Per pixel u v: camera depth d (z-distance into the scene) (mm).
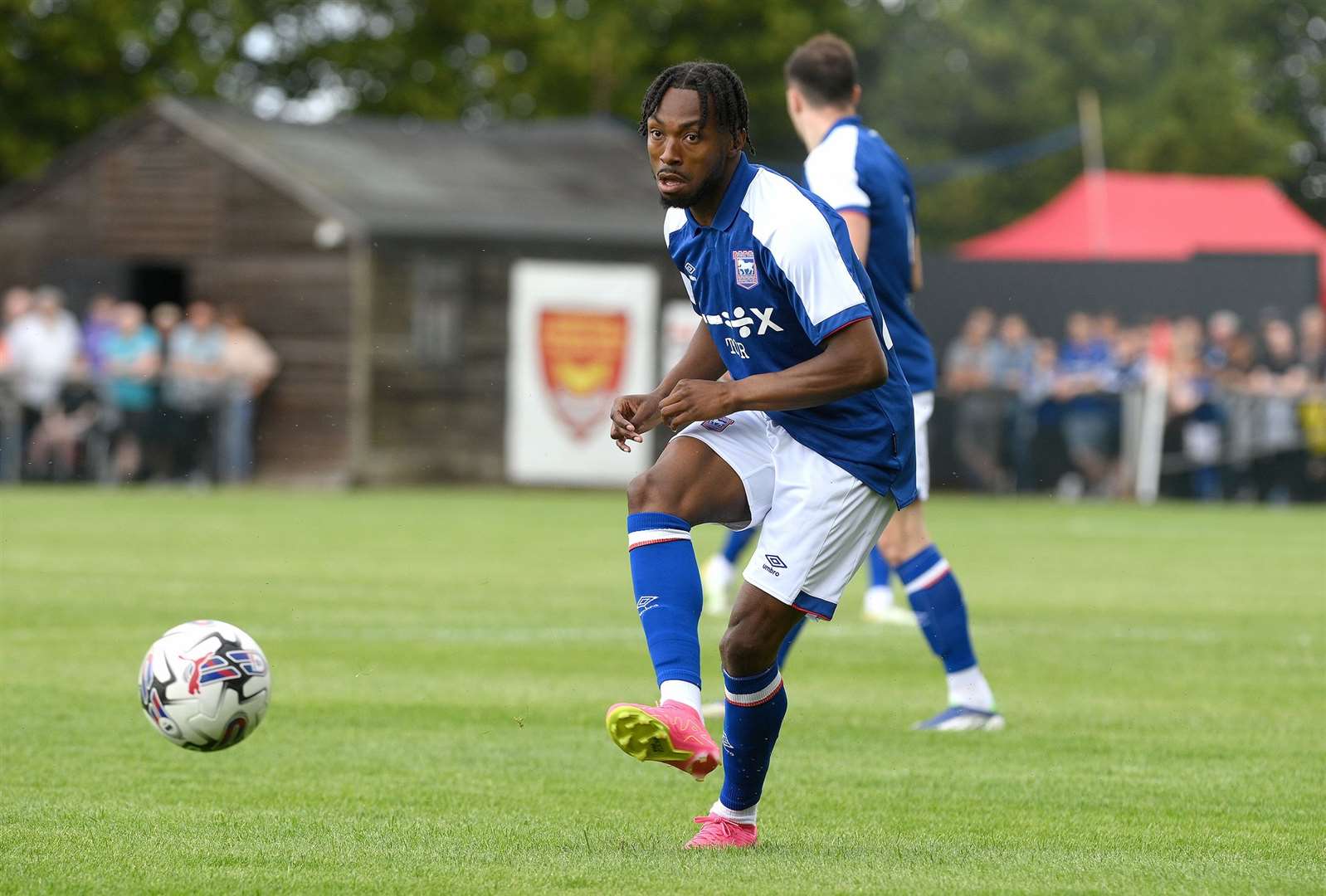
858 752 22656
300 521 62406
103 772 20375
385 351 90688
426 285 91438
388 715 24750
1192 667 30891
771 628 16594
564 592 41094
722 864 15953
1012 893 14922
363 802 18891
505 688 27266
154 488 80375
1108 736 23969
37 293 97625
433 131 103125
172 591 39688
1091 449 85625
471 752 22094
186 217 94562
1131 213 110438
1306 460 84250
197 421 82188
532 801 19156
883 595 37156
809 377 16078
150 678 18469
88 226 96938
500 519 65750
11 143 124688
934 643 24688
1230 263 91188
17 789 19359
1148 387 85125
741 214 16406
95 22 124375
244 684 18469
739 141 16469
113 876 15375
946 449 87062
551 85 143500
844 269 16156
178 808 18438
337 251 90625
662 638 16234
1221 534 63562
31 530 55594
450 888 14961
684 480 16781
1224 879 15586
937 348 95188
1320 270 90500
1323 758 22328
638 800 19297
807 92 25688
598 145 105625
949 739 23656
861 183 24359
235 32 132125
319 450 91062
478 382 92375
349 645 31859
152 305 106438
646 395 17453
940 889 15000
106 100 126875
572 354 93000
